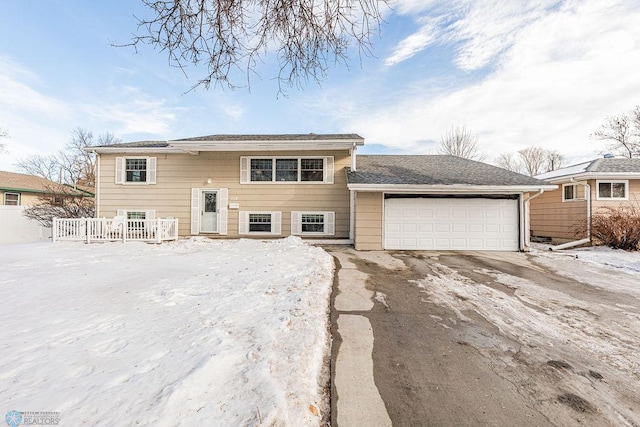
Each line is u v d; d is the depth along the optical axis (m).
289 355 2.82
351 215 11.66
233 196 12.16
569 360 3.09
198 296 4.46
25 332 3.16
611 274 6.78
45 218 13.41
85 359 2.59
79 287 4.95
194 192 12.23
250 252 8.69
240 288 4.84
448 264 7.80
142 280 5.40
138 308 3.94
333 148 11.58
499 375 2.82
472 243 10.22
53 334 3.12
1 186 16.59
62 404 2.00
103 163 12.41
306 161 12.10
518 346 3.39
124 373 2.37
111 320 3.51
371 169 12.06
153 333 3.14
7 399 2.04
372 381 2.70
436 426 2.16
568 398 2.48
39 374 2.35
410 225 10.32
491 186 9.70
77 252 8.79
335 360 3.05
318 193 12.01
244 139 12.36
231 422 1.87
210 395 2.12
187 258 7.69
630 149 23.25
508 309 4.56
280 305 4.06
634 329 3.85
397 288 5.62
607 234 10.72
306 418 2.09
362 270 7.04
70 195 14.67
